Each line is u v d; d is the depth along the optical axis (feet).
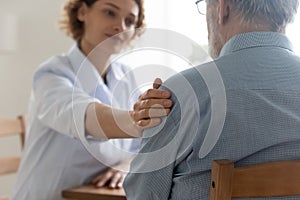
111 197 4.24
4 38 8.87
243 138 2.71
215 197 2.63
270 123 2.72
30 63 9.41
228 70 2.84
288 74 2.85
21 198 5.01
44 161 4.89
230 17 2.99
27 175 4.97
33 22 9.31
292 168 2.70
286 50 2.99
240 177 2.65
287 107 2.76
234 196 2.66
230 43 2.97
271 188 2.69
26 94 9.48
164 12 7.57
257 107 2.73
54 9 9.15
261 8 2.92
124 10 4.78
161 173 2.85
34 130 4.97
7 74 9.54
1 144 9.57
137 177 2.96
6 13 9.42
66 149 4.84
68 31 5.22
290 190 2.72
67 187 4.86
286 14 2.97
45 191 4.88
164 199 2.89
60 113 4.14
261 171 2.67
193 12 6.75
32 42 9.37
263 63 2.85
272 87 2.78
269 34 2.95
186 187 2.81
